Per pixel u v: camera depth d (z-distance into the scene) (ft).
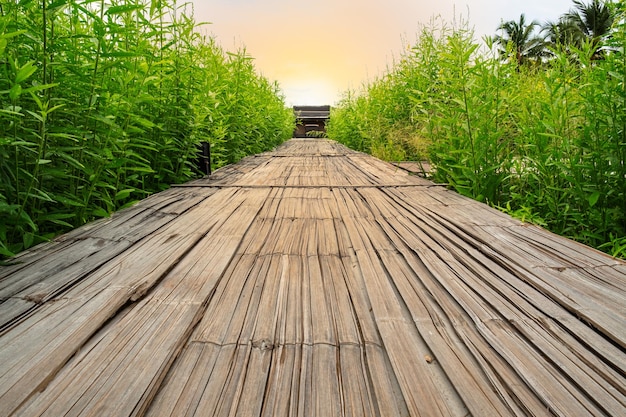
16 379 2.26
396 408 2.15
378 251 4.91
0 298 3.32
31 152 5.07
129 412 2.03
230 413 2.07
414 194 9.20
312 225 6.28
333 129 55.16
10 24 4.61
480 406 2.14
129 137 7.83
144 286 3.62
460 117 9.46
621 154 6.26
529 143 8.32
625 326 2.95
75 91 5.77
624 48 5.94
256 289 3.75
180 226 6.00
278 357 2.61
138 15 7.15
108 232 5.53
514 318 3.13
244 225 6.14
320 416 2.08
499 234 5.57
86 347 2.64
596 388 2.27
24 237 4.78
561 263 4.36
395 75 20.42
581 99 7.11
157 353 2.58
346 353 2.67
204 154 12.44
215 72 15.14
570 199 7.51
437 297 3.55
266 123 28.40
